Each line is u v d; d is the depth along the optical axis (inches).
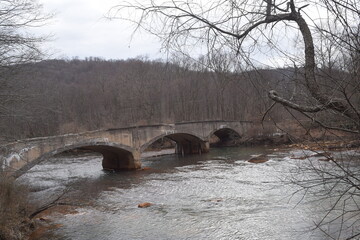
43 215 630.5
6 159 676.7
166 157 1604.3
